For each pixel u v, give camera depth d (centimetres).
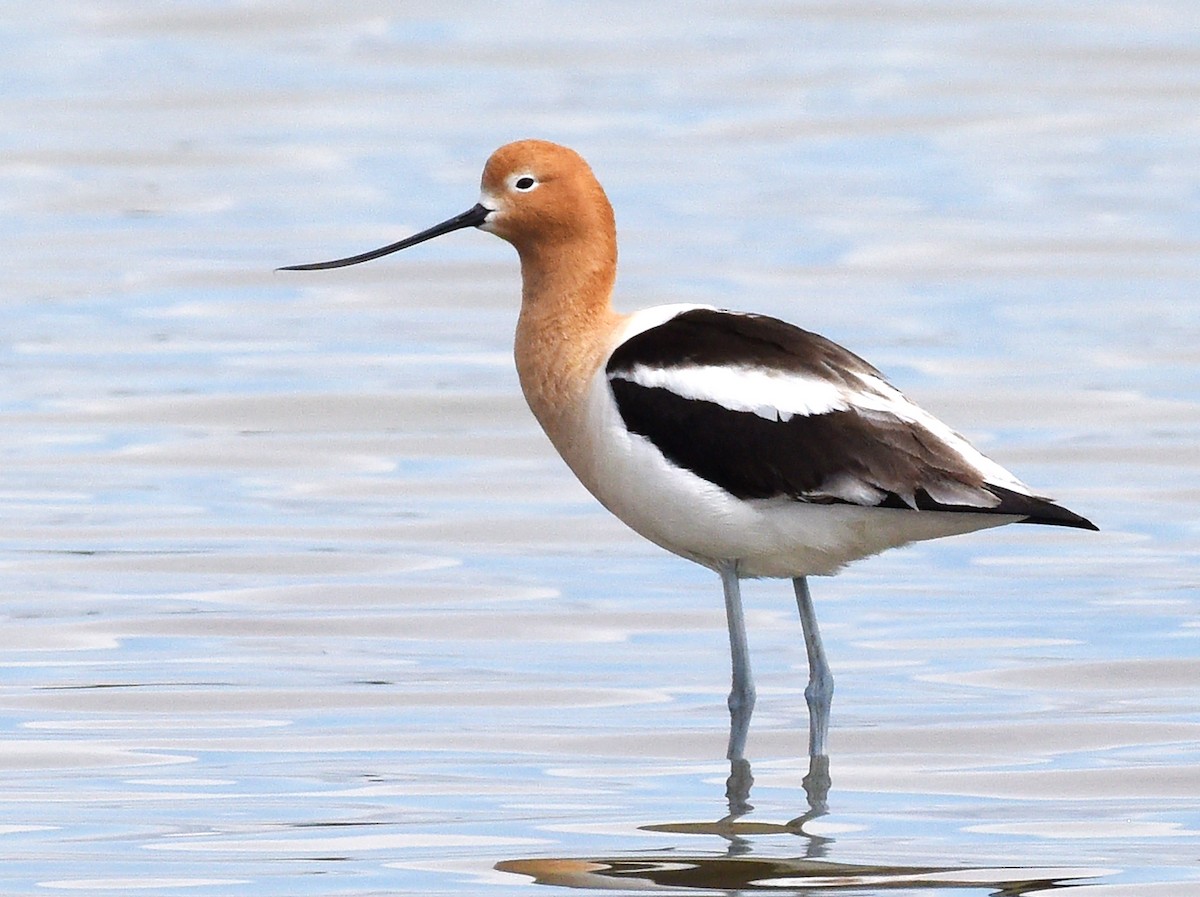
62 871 932
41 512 1672
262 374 2159
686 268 2655
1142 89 3591
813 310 2448
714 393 1079
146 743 1139
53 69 3788
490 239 2872
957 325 2378
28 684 1248
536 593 1469
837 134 3409
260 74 3788
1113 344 2275
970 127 3416
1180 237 2773
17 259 2688
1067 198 3005
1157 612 1400
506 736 1157
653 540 1139
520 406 2045
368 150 3338
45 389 2092
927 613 1412
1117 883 912
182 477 1791
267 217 2941
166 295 2527
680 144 3378
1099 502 1711
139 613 1404
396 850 961
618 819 1010
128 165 3212
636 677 1277
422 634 1368
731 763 1108
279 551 1570
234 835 983
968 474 1055
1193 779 1073
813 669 1138
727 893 900
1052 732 1158
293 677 1269
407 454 1878
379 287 2588
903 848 963
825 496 1062
